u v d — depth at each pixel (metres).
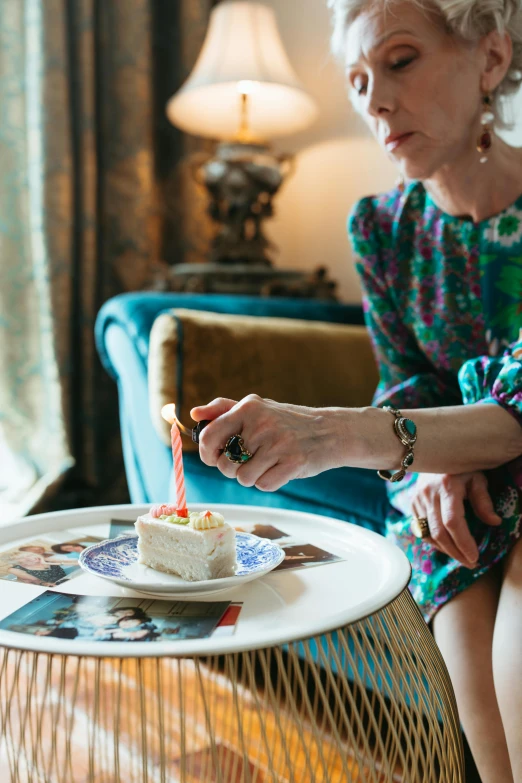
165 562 0.80
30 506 2.32
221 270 2.22
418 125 0.99
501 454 0.94
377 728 0.67
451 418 0.92
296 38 2.57
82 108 2.41
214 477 1.50
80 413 2.52
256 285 2.25
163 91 2.66
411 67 0.98
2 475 2.62
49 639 0.62
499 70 1.01
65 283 2.38
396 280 1.20
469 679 0.87
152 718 1.26
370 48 0.99
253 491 1.41
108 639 0.64
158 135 2.66
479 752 0.84
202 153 2.62
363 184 2.38
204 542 0.75
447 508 0.96
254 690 0.60
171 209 2.68
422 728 0.71
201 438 0.76
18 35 2.38
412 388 1.17
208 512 0.79
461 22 0.95
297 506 1.33
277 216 2.70
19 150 2.41
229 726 1.24
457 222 1.11
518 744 0.77
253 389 1.61
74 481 2.52
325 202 2.52
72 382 2.46
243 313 1.89
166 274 2.29
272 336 1.70
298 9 2.55
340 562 0.86
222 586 0.74
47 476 2.41
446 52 0.97
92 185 2.43
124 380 1.83
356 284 2.43
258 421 0.76
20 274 2.44
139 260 2.52
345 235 2.45
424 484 1.01
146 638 0.64
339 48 1.12
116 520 1.02
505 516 0.96
